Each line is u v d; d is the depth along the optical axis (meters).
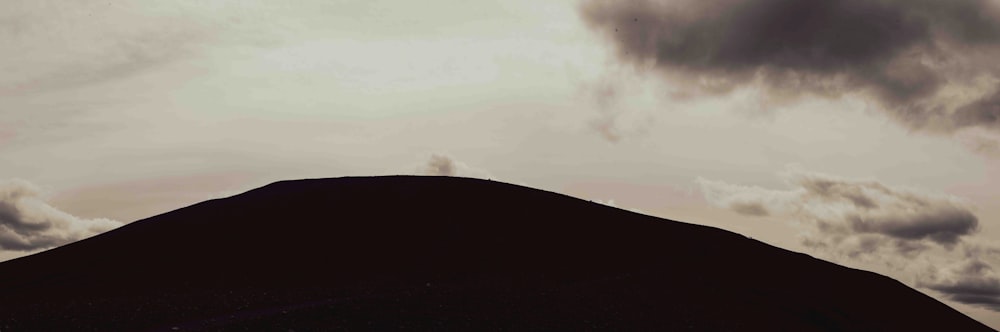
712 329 24.75
